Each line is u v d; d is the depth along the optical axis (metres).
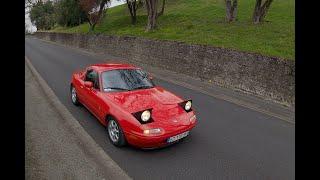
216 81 13.56
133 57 21.84
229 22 24.12
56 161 5.64
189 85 13.05
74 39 36.25
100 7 37.72
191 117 6.33
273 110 9.27
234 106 9.66
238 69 12.24
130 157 5.93
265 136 7.12
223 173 5.43
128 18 40.59
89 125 7.51
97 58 23.27
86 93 7.77
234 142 6.74
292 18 23.62
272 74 10.62
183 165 5.67
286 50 14.13
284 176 5.37
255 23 22.20
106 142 6.56
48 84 12.18
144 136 5.70
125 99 6.49
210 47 13.84
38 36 70.81
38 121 7.67
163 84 13.16
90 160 5.74
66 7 55.72
